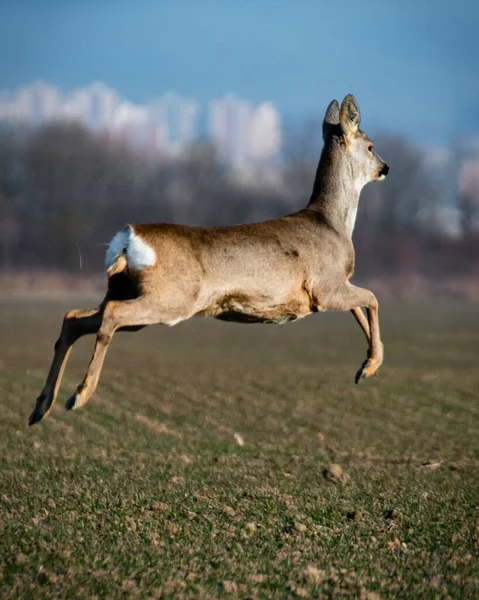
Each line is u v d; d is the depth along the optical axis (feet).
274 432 194.90
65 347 120.88
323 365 326.65
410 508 119.44
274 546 99.45
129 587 84.53
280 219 131.34
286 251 127.44
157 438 182.39
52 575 86.79
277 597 83.46
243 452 168.45
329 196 138.00
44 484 128.47
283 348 389.80
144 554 94.27
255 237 125.80
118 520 107.65
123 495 121.70
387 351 379.76
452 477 145.07
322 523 110.93
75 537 99.91
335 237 133.59
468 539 105.09
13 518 107.45
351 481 139.13
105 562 91.04
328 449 175.11
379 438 189.37
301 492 128.57
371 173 142.72
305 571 89.20
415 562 94.84
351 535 105.40
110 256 120.06
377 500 124.36
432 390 262.26
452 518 115.24
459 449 176.35
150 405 227.40
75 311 121.29
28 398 229.04
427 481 140.56
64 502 116.57
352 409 228.22
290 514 114.11
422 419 214.28
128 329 122.62
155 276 118.73
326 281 130.93
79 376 280.51
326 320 560.61
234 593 84.12
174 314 120.06
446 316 586.04
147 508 115.03
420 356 360.69
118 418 206.08
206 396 244.83
